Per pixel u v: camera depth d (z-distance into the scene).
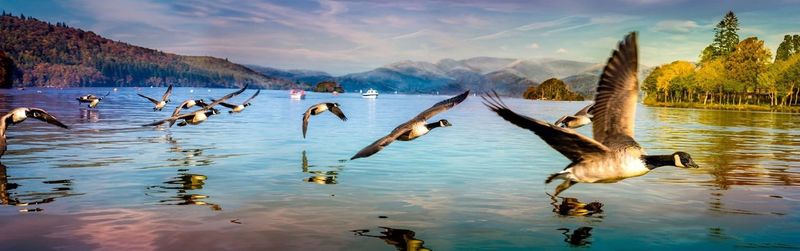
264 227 12.53
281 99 159.25
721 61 150.62
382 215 13.77
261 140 32.78
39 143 29.16
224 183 17.97
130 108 75.69
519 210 14.36
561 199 15.69
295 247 11.06
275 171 20.64
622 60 7.46
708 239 11.77
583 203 15.18
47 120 18.12
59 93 167.75
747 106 130.00
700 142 34.78
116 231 12.04
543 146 30.45
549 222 13.11
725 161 24.45
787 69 120.44
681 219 13.41
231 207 14.45
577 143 7.21
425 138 35.81
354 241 11.53
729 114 91.44
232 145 29.73
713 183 18.31
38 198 15.23
